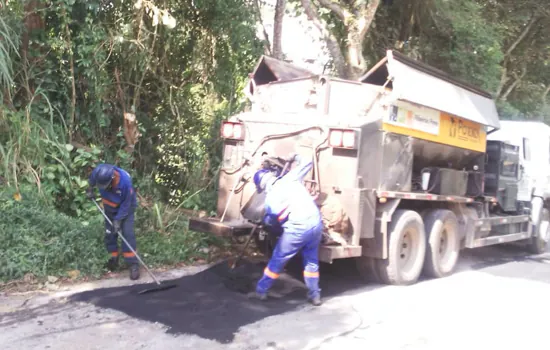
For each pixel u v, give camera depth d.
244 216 6.52
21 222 6.43
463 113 7.90
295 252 5.71
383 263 6.81
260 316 5.36
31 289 5.79
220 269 6.89
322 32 10.06
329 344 4.75
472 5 12.30
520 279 8.00
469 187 8.92
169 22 7.84
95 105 8.06
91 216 7.48
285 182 5.75
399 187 6.84
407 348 4.77
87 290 5.92
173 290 6.07
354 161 6.08
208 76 9.68
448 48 12.96
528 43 16.66
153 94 9.26
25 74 7.65
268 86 7.42
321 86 6.82
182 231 8.09
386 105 6.54
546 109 18.67
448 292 6.85
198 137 9.55
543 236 10.80
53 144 7.36
